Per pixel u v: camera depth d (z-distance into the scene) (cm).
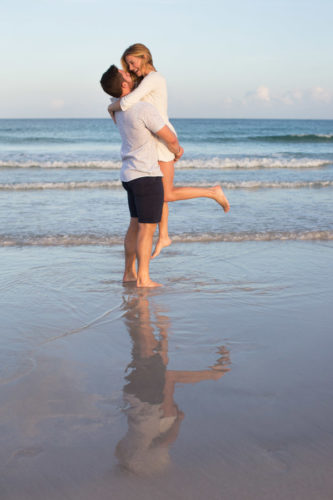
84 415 176
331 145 2925
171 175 367
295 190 946
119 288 353
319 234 537
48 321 282
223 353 237
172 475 143
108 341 253
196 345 248
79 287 354
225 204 387
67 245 498
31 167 1430
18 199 808
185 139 3369
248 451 154
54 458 151
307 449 155
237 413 178
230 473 144
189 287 354
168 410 180
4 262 422
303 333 265
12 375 209
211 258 441
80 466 147
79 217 653
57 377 208
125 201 801
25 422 171
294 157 1933
